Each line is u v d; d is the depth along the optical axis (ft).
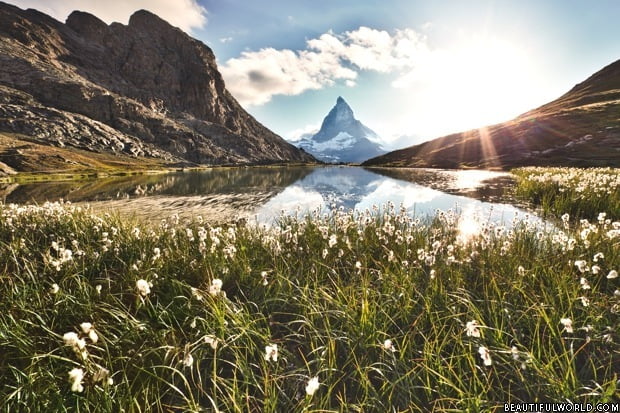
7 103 433.07
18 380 9.27
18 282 15.30
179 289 14.98
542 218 42.34
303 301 13.99
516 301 13.44
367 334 11.59
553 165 172.55
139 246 20.86
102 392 8.94
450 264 16.90
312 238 23.45
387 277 15.30
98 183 142.20
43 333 12.03
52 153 292.61
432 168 259.80
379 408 9.11
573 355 9.27
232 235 21.43
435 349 10.84
